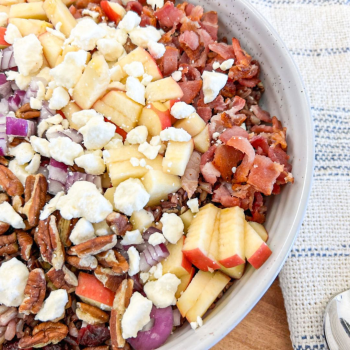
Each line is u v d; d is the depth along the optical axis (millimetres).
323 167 495
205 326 397
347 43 525
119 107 436
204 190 437
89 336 403
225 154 431
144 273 414
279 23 532
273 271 395
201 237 409
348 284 461
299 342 448
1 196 425
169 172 424
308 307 456
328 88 515
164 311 408
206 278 417
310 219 479
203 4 481
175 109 433
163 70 459
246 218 432
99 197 410
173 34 479
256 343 453
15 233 418
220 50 463
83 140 433
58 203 412
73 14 481
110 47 451
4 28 465
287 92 443
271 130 448
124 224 414
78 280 412
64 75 433
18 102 450
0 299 402
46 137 436
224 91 460
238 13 466
